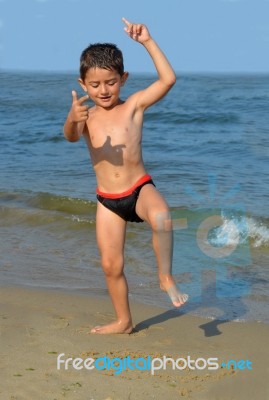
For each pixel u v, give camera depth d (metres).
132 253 11.45
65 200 15.41
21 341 7.13
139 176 7.36
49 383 6.12
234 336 7.59
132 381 6.24
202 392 6.05
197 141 24.98
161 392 6.02
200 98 44.25
